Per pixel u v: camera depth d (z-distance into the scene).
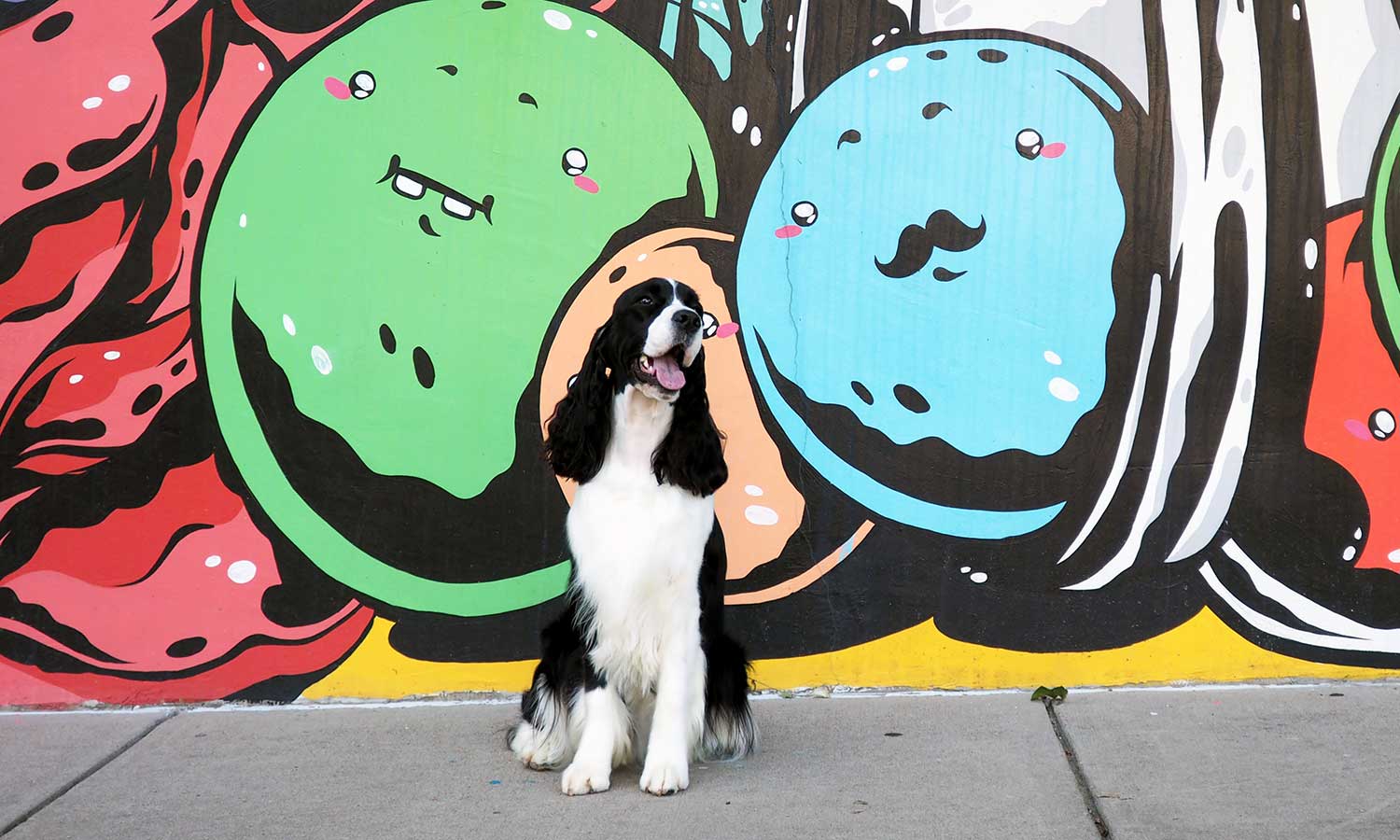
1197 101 4.44
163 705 4.39
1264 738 3.83
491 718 4.23
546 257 4.45
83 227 4.38
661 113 4.45
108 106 4.38
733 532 4.46
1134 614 4.48
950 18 4.46
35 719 4.25
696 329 3.36
